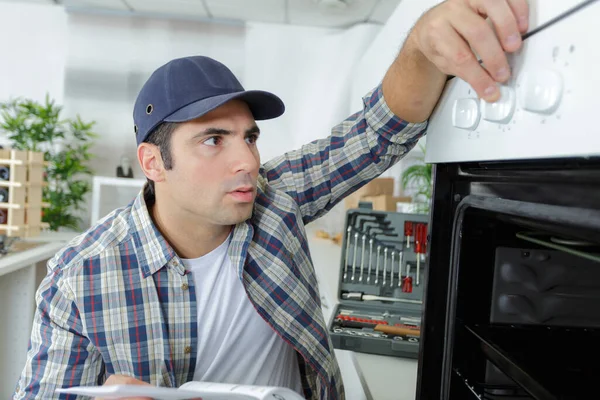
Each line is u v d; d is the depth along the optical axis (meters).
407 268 1.67
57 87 5.16
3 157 2.22
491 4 0.49
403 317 1.48
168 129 0.84
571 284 0.67
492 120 0.51
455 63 0.56
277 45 5.22
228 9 4.82
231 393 0.59
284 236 0.99
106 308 0.86
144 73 5.20
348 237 1.70
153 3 4.80
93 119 5.19
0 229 2.24
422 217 1.67
